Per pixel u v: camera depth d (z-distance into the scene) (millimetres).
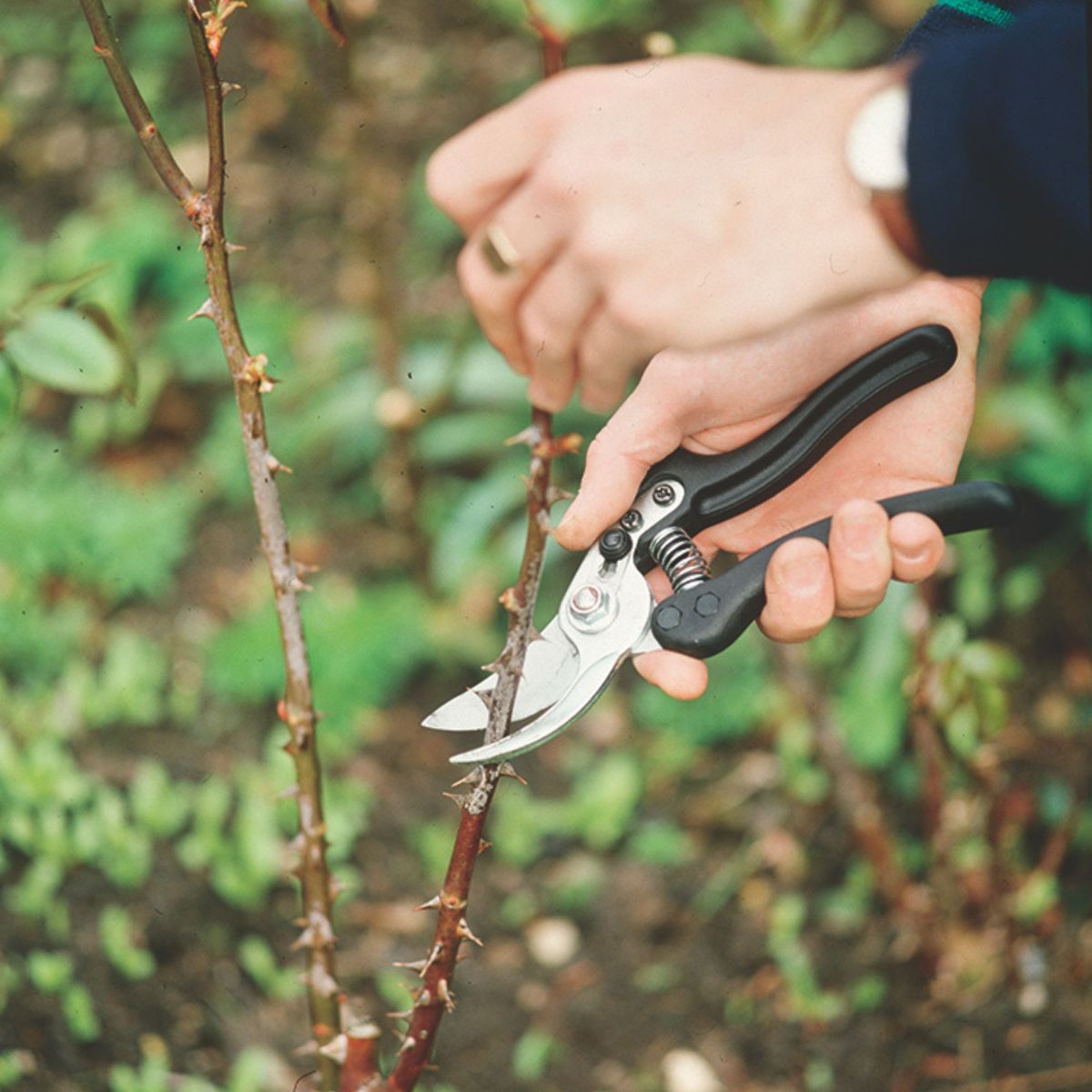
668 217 1090
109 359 1205
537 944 2143
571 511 1324
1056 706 2332
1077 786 2197
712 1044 2018
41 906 1946
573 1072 1999
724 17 3211
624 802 2271
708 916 2168
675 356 1350
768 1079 1981
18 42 3559
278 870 2064
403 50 3482
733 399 1365
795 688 1965
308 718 1094
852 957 2082
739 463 1357
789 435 1366
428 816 2297
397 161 3248
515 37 3498
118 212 3109
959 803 2090
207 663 2447
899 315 1400
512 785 2338
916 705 1755
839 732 2045
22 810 1960
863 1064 1979
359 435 2693
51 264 3000
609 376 1220
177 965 1995
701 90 1129
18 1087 1790
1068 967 2020
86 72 3441
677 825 2285
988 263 1025
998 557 2467
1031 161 950
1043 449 2348
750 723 2346
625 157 1107
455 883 1140
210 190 1012
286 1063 1900
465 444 2611
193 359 2832
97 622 2531
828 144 1052
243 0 973
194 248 3027
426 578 2451
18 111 3422
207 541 2674
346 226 3084
